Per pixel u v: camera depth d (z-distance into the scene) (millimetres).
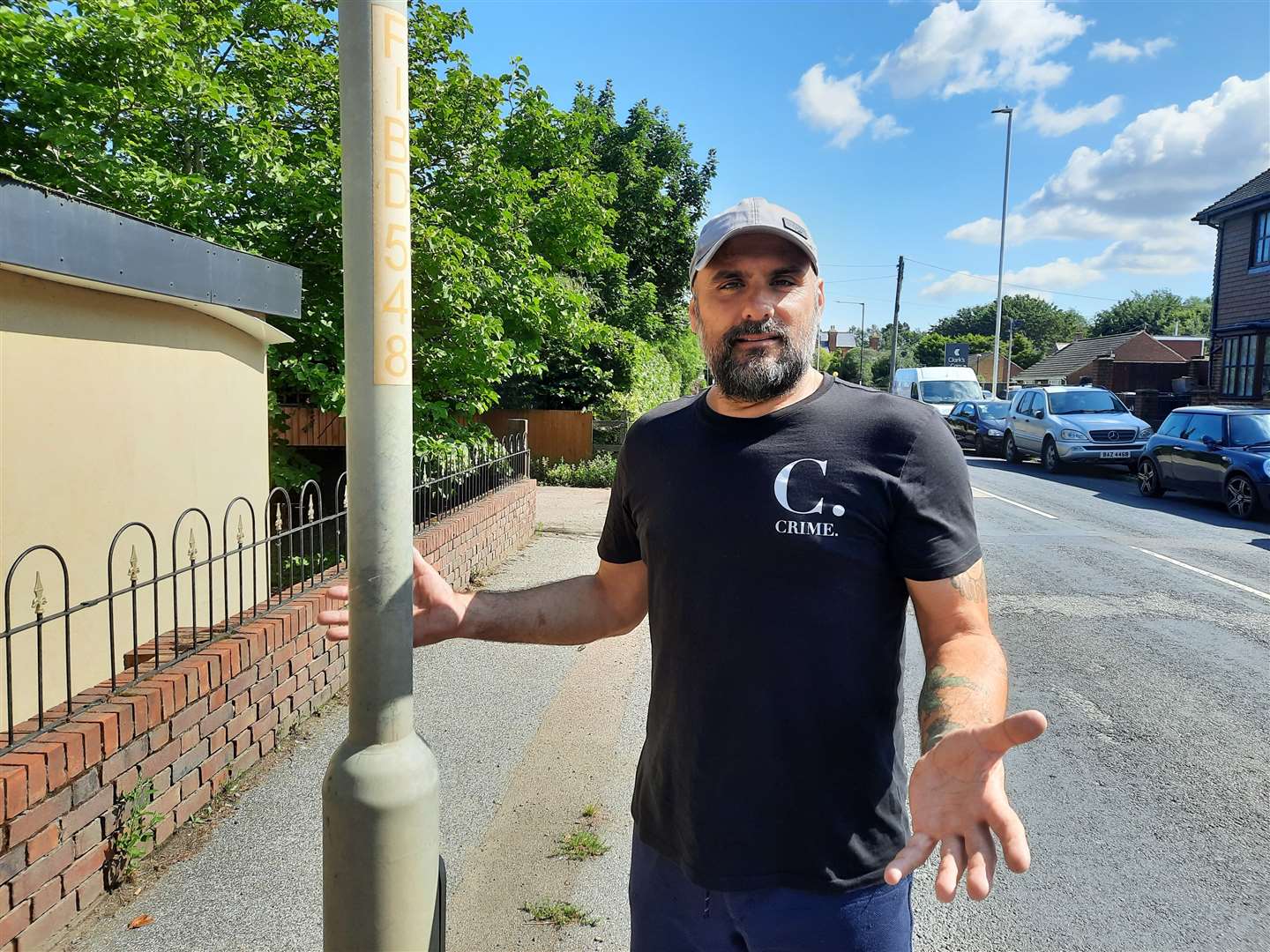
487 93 10070
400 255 1580
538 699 4895
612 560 2035
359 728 1592
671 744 1745
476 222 9508
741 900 1641
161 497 4426
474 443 8930
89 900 2834
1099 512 12719
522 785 3865
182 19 8047
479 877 3150
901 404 1711
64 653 3797
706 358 1819
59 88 6773
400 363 1588
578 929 2861
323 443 11562
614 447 16609
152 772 3150
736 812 1639
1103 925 2982
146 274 3824
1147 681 5457
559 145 12031
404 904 1568
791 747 1623
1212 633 6516
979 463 20766
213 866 3104
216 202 7691
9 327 3512
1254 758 4328
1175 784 4047
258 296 4734
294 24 9797
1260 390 20562
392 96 1558
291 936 2736
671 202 23422
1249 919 3021
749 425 1726
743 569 1652
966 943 2881
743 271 1747
